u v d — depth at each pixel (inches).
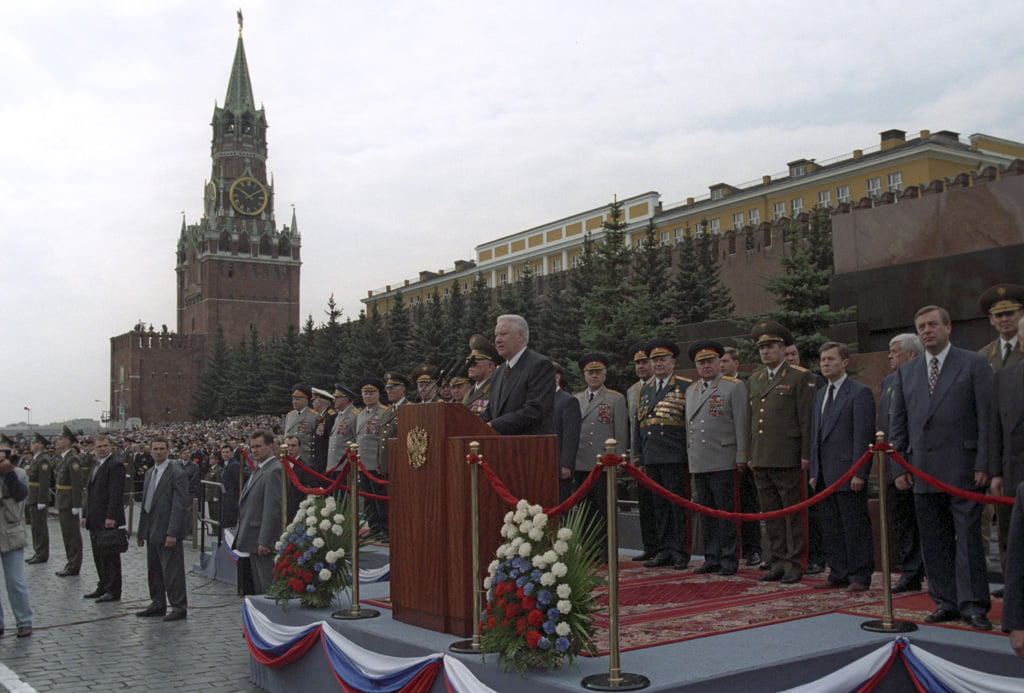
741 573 326.6
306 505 282.5
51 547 710.5
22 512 359.9
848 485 273.0
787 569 298.7
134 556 616.7
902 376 247.8
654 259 1323.8
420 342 1749.5
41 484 600.1
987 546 313.1
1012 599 139.9
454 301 1813.5
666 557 349.1
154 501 388.5
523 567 186.2
